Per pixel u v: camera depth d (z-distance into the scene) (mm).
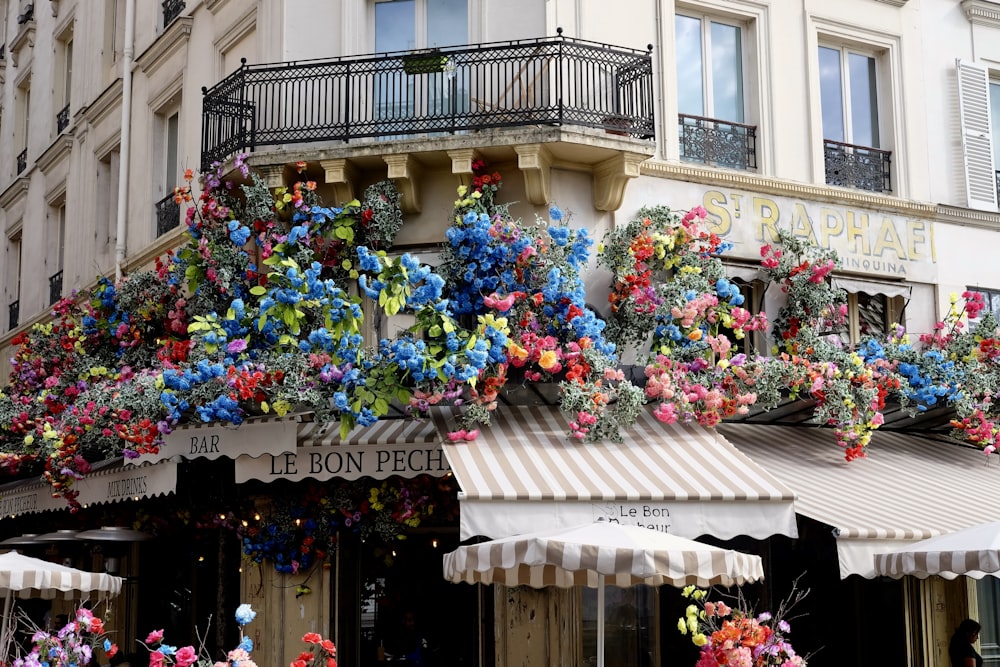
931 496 13250
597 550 9000
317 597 14047
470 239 13164
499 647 13336
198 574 17266
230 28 16531
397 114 14586
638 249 13688
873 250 16109
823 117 16453
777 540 15680
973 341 15383
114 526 18250
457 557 9742
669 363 13273
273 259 13422
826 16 16391
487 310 13328
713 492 11312
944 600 15461
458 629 15664
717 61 15773
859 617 15891
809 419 15000
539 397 13484
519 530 10977
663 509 11219
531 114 13555
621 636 13625
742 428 14617
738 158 15594
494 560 9359
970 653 13641
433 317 12477
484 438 12523
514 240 13148
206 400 13125
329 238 13859
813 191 15680
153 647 17750
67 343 17312
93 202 21578
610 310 14078
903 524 11984
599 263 13992
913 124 16906
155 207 18844
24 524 22203
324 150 13664
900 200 16391
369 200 13594
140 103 19641
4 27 29656
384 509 13828
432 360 12273
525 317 13109
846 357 14062
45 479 16438
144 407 13531
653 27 15117
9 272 27172
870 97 16938
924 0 17328
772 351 14688
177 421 13477
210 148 14961
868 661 15766
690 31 15625
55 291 23375
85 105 22125
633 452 12422
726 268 14727
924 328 16422
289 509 14094
